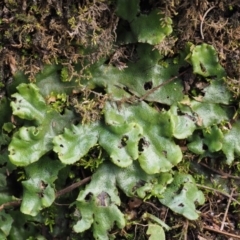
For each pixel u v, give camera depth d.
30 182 0.21
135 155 0.21
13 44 0.21
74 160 0.21
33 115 0.21
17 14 0.21
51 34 0.21
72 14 0.21
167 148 0.21
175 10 0.21
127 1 0.21
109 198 0.21
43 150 0.21
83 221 0.21
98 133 0.21
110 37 0.21
